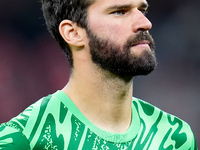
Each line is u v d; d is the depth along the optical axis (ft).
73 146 17.60
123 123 18.99
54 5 19.22
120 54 17.26
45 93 83.82
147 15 87.76
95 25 17.69
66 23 18.58
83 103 18.57
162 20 87.71
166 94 84.99
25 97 82.94
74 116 18.33
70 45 18.85
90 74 18.28
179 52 86.53
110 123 18.60
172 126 20.52
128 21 17.46
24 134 17.19
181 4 87.30
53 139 17.48
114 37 17.37
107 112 18.45
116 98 18.31
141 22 17.26
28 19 84.69
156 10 87.76
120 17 17.57
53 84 84.17
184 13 87.15
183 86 85.66
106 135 18.10
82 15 18.01
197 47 86.12
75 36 18.49
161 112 20.89
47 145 17.31
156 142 19.56
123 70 17.47
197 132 83.15
